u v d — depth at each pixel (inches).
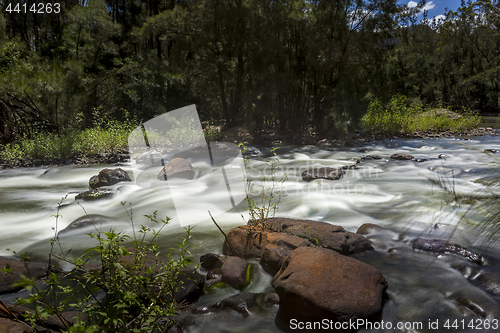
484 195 176.7
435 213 174.9
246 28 571.2
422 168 311.4
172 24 607.8
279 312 99.6
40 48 722.8
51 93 486.3
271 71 588.7
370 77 628.4
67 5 890.1
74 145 419.8
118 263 73.9
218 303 103.0
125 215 189.9
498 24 1679.4
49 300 99.4
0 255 142.2
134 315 83.4
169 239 154.0
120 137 450.9
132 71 669.9
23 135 488.1
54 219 195.0
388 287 110.2
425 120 639.1
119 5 956.6
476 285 110.4
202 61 637.3
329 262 105.7
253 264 128.3
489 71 1521.9
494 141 496.4
